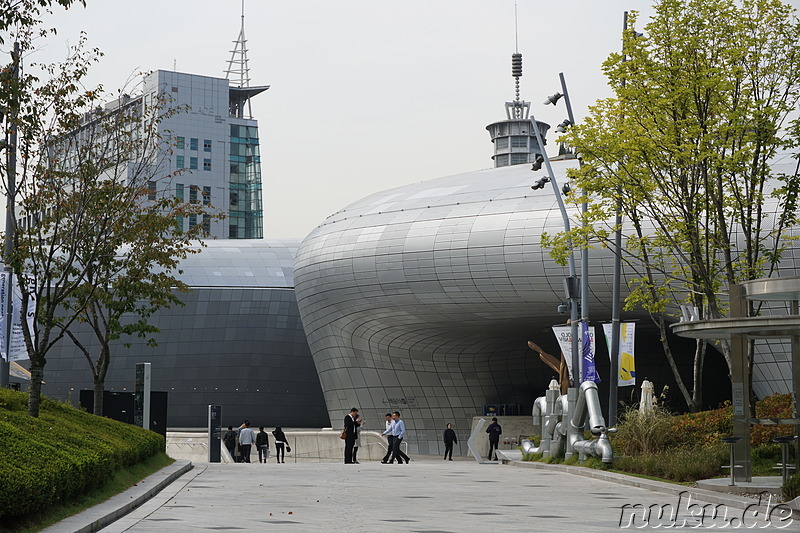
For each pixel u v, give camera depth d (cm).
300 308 6244
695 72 2489
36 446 1320
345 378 6138
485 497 1784
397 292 5209
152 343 3170
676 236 2656
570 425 2981
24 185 2380
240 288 7625
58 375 7481
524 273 4734
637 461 2427
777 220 4150
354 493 1850
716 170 2548
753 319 1764
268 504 1568
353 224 5497
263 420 7538
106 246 2822
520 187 5009
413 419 6144
